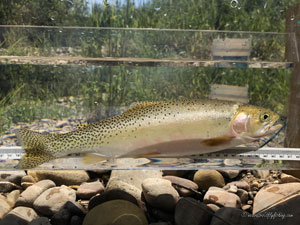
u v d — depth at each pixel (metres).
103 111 0.54
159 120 0.36
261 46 0.48
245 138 0.36
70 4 0.84
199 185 0.49
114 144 0.36
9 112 0.55
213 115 0.36
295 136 0.47
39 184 0.46
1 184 0.47
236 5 0.80
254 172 0.53
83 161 0.39
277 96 0.52
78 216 0.40
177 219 0.38
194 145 0.37
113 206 0.38
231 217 0.37
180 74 0.53
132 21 0.82
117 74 0.53
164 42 0.50
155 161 0.41
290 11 0.50
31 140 0.37
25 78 0.54
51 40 0.49
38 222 0.37
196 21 0.83
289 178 0.49
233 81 0.53
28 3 0.84
